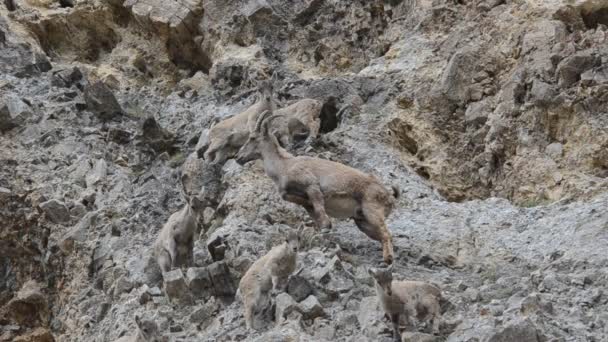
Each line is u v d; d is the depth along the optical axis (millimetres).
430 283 58062
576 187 78000
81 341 68250
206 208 73375
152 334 56250
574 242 64188
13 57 102938
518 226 68562
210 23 109750
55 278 79312
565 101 82625
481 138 87188
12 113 91375
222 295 61812
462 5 97688
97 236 76125
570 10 90125
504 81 88500
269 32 107562
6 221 83188
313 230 64438
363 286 58094
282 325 53781
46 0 115625
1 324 81688
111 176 83562
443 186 86375
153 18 111562
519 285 57812
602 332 51969
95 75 109438
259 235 66188
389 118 89062
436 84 90500
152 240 73250
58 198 81562
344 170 62875
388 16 103375
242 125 77125
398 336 52344
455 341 51250
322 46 105375
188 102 100562
